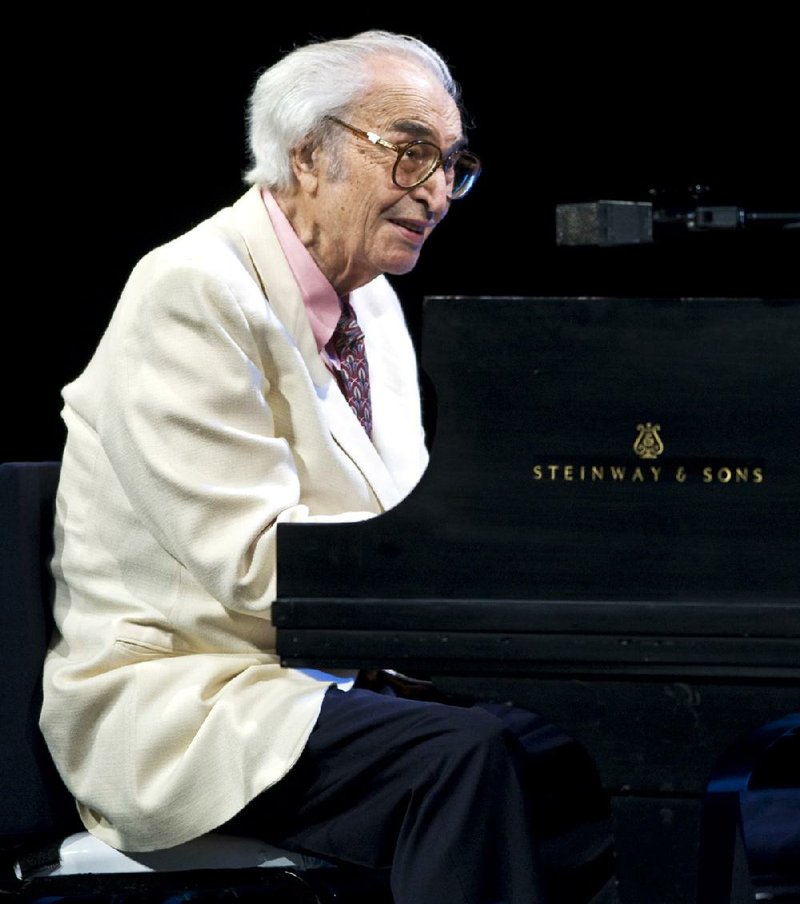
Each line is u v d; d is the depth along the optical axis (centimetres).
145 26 1416
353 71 855
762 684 645
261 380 833
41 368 1449
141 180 1436
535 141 1434
